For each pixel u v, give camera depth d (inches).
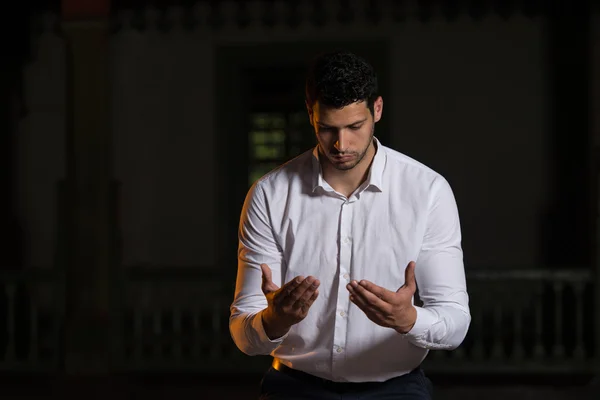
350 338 105.1
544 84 392.5
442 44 396.5
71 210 301.0
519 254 395.2
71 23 298.4
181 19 402.0
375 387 107.7
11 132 408.5
